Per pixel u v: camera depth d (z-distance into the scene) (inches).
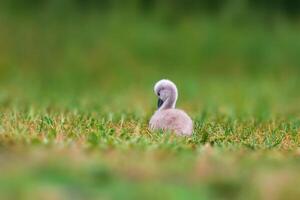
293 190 355.3
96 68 1389.0
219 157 428.8
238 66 1449.3
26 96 932.6
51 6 1566.2
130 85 1237.7
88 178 369.1
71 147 442.6
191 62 1440.7
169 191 351.6
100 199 339.0
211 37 1509.6
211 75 1389.0
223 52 1481.3
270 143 502.0
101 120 567.2
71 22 1535.4
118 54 1439.5
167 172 386.6
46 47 1456.7
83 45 1466.5
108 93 1071.6
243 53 1483.8
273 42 1518.2
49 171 378.0
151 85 1229.7
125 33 1504.7
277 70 1443.2
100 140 469.1
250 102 943.0
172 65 1425.9
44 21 1531.7
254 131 556.7
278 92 1119.0
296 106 916.6
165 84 550.3
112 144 458.3
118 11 1576.0
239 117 675.4
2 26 1502.2
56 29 1509.6
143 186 358.3
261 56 1481.3
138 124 549.0
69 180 364.8
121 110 710.5
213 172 389.7
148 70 1386.6
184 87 1141.1
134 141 469.4
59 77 1326.3
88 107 733.9
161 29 1529.3
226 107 831.1
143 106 801.6
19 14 1545.3
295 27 1573.6
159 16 1567.4
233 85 1205.7
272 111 799.1
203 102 914.1
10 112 620.4
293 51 1498.5
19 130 492.1
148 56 1444.4
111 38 1488.7
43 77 1321.4
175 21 1561.3
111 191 350.0
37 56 1428.4
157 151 440.5
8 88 1116.5
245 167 406.3
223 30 1537.9
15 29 1498.5
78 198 340.2
